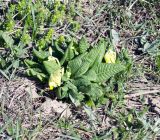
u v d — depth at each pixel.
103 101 0.42
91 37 0.49
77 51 0.44
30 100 0.42
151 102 0.43
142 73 0.46
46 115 0.41
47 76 0.43
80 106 0.42
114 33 0.49
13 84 0.43
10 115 0.40
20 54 0.45
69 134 0.39
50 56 0.42
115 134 0.40
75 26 0.49
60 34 0.49
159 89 0.44
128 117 0.41
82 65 0.42
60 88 0.41
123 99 0.43
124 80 0.44
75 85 0.42
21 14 0.49
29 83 0.43
